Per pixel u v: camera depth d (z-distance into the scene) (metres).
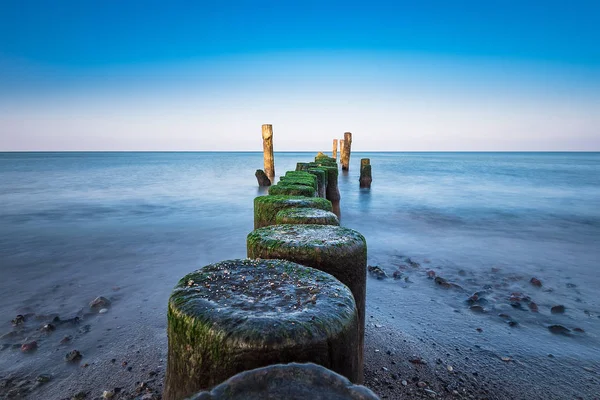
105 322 4.42
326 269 2.64
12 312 4.74
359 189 21.08
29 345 3.81
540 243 9.03
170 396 1.82
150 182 25.28
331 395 1.24
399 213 13.22
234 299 1.85
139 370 3.41
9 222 11.16
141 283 5.86
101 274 6.32
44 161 74.44
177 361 1.76
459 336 4.13
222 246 8.41
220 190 20.23
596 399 3.11
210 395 1.23
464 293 5.51
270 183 22.38
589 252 8.20
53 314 4.66
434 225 11.16
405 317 4.61
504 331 4.29
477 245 8.74
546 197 18.08
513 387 3.23
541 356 3.76
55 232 9.81
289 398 1.22
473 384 3.24
